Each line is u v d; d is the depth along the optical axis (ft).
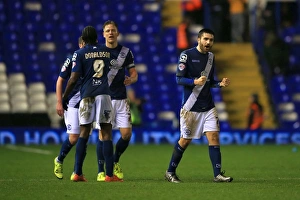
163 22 333.01
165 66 309.83
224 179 128.26
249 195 107.45
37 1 323.57
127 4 330.54
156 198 103.81
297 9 342.23
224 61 315.17
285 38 328.70
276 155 217.56
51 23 319.27
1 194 109.60
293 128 280.72
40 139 262.47
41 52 307.17
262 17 327.88
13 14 318.24
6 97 285.02
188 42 312.91
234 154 221.25
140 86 301.02
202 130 129.90
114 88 132.46
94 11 326.44
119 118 133.28
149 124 290.15
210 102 129.39
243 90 305.32
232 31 322.14
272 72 313.94
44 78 294.87
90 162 185.47
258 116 276.62
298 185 122.42
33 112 283.59
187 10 331.77
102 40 314.76
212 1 326.85
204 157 207.82
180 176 148.15
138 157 207.21
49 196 106.73
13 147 243.60
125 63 131.23
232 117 296.30
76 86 131.64
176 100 298.35
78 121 132.46
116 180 129.49
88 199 102.94
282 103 303.07
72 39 315.17
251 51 319.06
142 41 319.47
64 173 152.76
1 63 296.92
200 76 128.98
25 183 125.80
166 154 219.41
